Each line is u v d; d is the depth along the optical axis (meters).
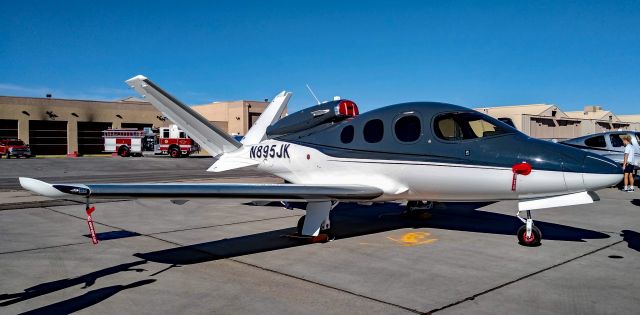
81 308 4.34
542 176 6.21
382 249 6.75
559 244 6.98
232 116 59.31
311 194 6.59
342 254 6.46
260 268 5.75
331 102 8.69
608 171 5.94
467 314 4.18
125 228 8.39
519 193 6.50
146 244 7.08
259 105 59.78
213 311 4.27
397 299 4.59
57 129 48.16
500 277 5.31
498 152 6.52
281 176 9.55
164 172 24.22
